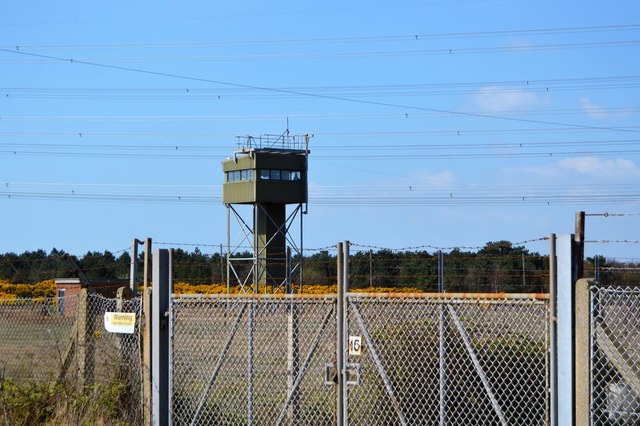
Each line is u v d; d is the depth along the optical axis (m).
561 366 8.12
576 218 8.51
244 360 11.43
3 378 11.96
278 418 10.02
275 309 11.01
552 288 8.27
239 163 50.22
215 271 39.19
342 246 9.55
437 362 9.88
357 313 9.42
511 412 9.45
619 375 8.20
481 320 9.89
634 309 8.03
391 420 9.90
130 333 11.37
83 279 16.92
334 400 9.91
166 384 11.05
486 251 25.12
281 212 50.41
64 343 15.27
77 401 11.45
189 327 11.50
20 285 33.75
